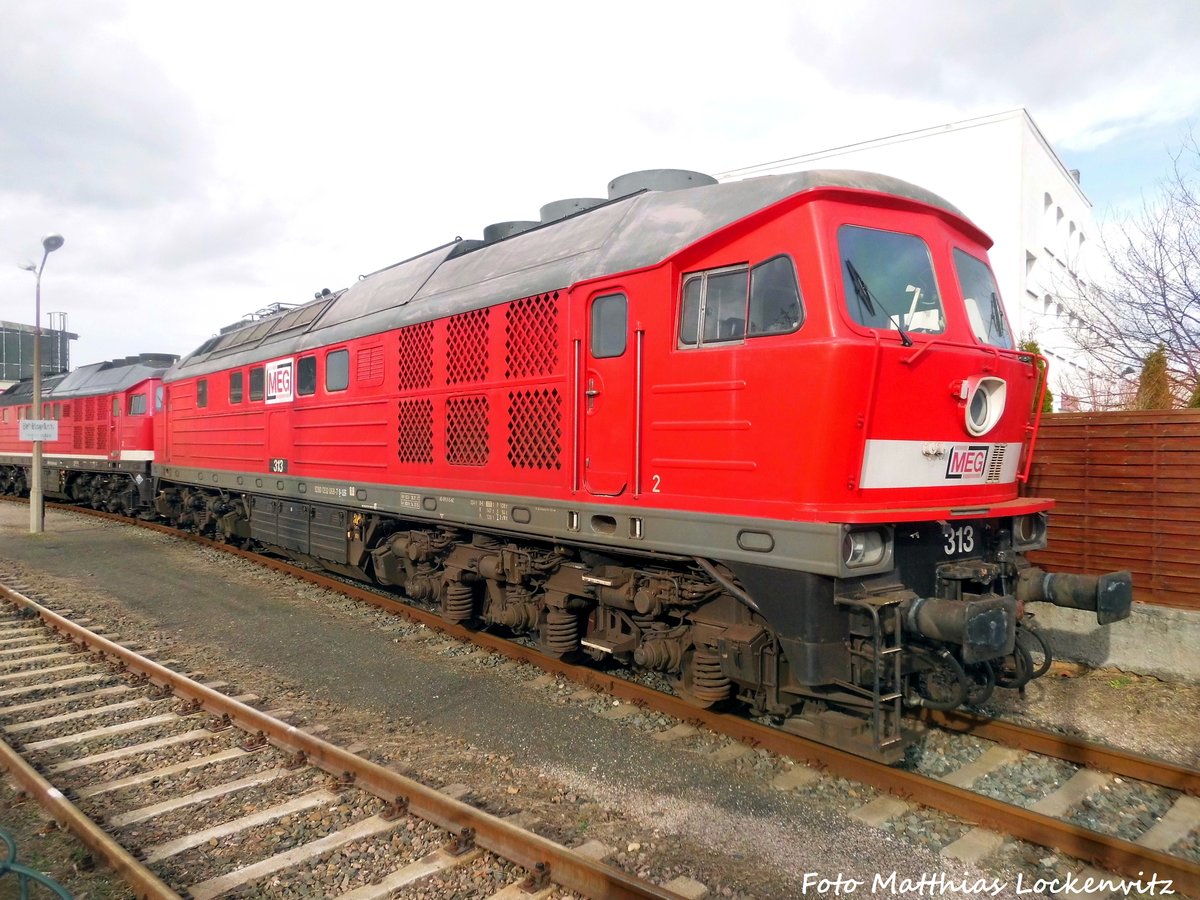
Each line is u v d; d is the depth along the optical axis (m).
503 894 3.23
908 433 4.30
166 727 5.14
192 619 8.09
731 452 4.35
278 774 4.39
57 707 5.52
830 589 4.11
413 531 7.54
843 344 3.94
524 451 5.82
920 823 3.87
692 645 5.11
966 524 4.82
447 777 4.40
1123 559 6.27
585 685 5.87
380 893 3.25
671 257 4.67
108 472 17.38
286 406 9.62
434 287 7.33
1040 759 4.59
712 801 4.10
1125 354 9.23
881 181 4.59
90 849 3.60
